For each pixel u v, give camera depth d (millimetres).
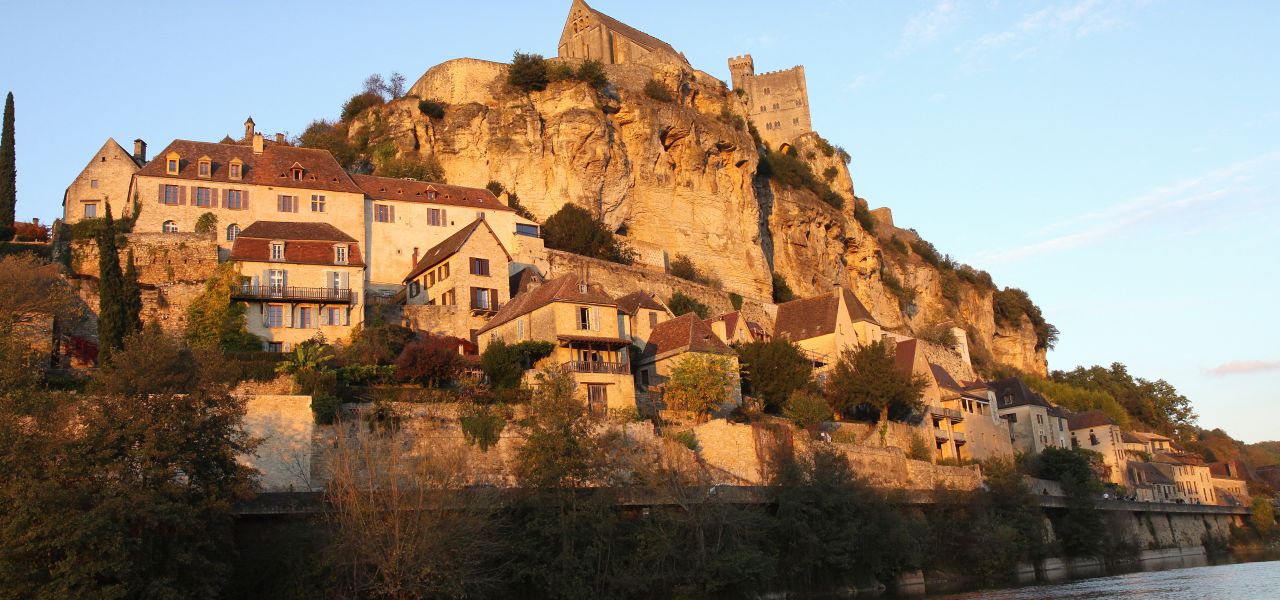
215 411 36812
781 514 50656
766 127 157250
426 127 92688
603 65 99625
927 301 138625
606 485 44719
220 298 61031
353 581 36531
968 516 64312
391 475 39062
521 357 56281
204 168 73062
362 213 77000
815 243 119625
